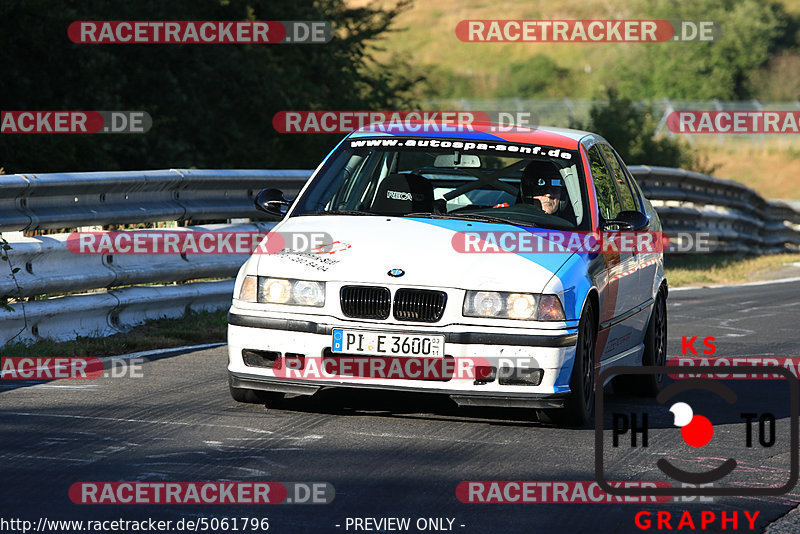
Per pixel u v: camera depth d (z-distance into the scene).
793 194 114.06
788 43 175.12
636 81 164.50
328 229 17.42
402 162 20.14
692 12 170.25
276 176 29.59
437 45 190.75
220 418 16.42
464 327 15.95
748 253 57.84
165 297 24.67
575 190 18.70
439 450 15.05
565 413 16.62
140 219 24.67
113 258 23.62
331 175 19.42
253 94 50.97
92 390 18.16
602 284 17.72
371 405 17.67
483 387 15.99
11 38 40.88
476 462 14.53
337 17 59.06
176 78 48.94
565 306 16.25
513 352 15.91
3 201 21.08
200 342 23.22
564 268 16.66
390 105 61.44
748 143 131.25
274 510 12.12
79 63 42.25
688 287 39.50
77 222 22.80
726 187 54.53
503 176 19.34
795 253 66.38
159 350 21.98
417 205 18.59
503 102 111.56
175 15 48.47
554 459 14.87
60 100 42.88
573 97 167.50
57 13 40.91
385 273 16.16
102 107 43.16
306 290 16.33
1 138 39.72
